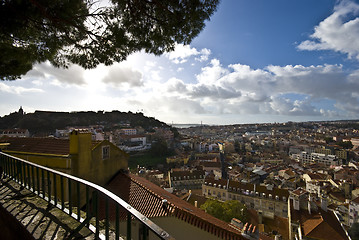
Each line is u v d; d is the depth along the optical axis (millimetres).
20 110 136375
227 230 7141
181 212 7480
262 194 42875
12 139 11406
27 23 5352
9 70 7246
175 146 133500
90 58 6652
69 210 3322
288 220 26344
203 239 7023
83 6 5508
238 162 104938
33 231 2951
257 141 173375
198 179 64438
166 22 5672
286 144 152000
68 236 2801
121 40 5664
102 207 8125
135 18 5637
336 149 121562
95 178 9734
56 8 5062
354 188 52156
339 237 21547
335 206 42688
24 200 4035
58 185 8562
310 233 22391
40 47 6516
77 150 8750
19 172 4988
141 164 89062
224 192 47344
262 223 25812
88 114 164125
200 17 5430
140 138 120812
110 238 2715
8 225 3490
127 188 9531
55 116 141750
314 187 55344
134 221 7145
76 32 6098
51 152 9336
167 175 75250
